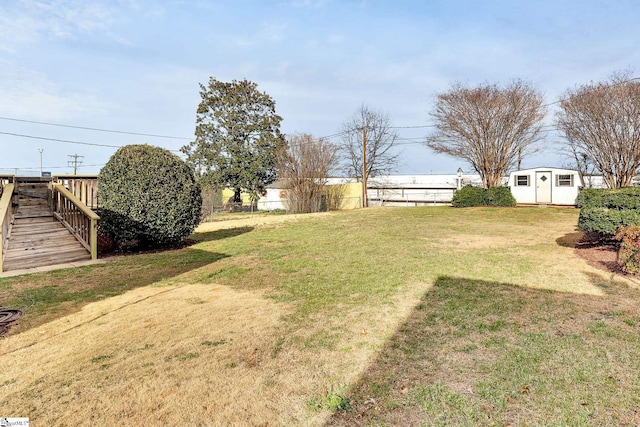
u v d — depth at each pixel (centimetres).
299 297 491
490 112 2184
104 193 835
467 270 621
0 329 385
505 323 383
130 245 896
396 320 398
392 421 227
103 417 233
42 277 620
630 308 422
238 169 3050
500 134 2198
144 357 318
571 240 929
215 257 789
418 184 3150
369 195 3144
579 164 1998
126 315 429
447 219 1503
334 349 330
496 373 282
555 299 462
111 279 606
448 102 2284
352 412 238
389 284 542
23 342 353
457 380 274
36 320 412
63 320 412
